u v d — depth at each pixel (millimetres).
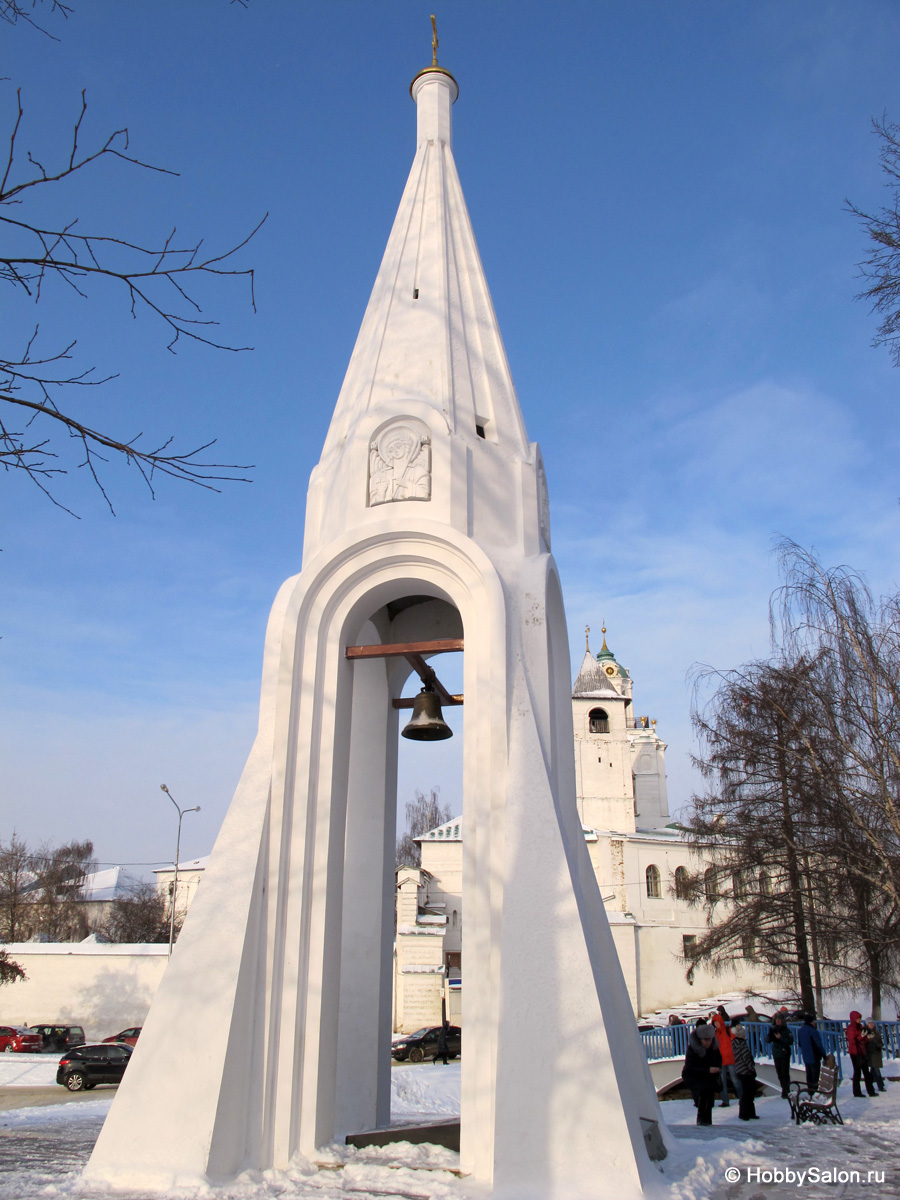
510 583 10359
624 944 49594
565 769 11047
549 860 8789
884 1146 11594
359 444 11070
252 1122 8750
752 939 26875
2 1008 40469
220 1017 8703
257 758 10062
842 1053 24438
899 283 11391
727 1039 14336
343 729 10398
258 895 9391
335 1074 9453
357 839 11922
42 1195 7695
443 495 10594
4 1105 24625
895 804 17500
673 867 54438
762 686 24734
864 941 23125
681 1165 9523
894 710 17594
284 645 10289
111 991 40531
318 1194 7809
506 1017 8234
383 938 11570
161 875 60281
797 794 24781
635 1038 10766
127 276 6078
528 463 11562
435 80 14516
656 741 76938
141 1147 8211
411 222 13188
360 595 10539
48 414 6074
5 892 56594
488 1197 7648
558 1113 7805
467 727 9750
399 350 11844
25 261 5883
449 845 52781
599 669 64312
